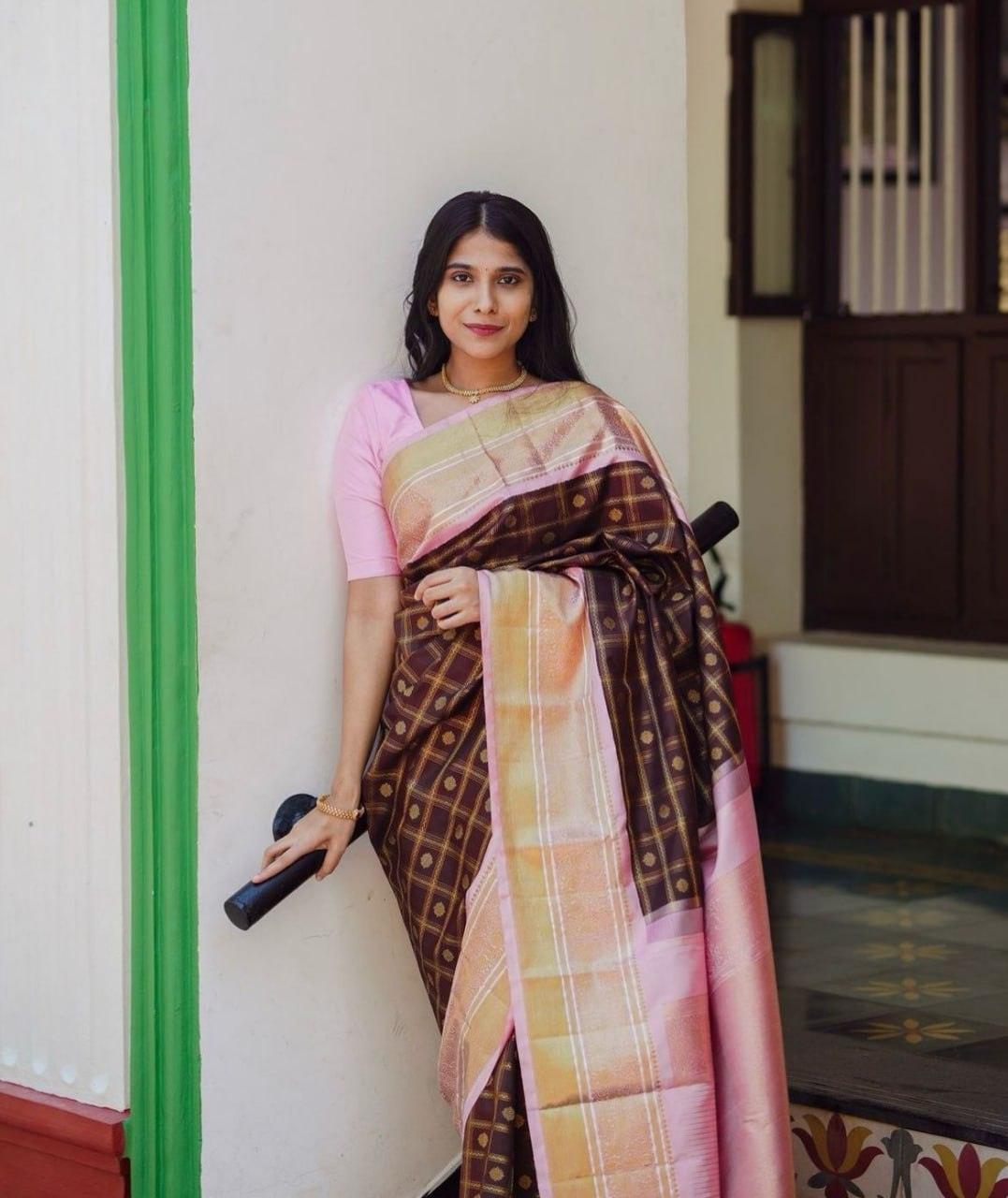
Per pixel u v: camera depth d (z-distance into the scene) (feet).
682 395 10.51
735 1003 8.05
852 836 16.42
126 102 8.05
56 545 8.54
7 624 8.81
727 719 8.23
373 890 9.17
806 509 17.98
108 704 8.41
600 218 9.93
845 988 11.67
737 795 8.18
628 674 8.22
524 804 8.09
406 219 9.03
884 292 17.57
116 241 8.18
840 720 16.83
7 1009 9.04
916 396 17.43
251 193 8.32
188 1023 8.41
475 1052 8.16
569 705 8.18
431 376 8.83
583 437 8.49
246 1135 8.69
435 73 9.07
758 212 17.19
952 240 17.19
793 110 17.30
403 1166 9.47
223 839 8.44
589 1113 7.93
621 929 8.06
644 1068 7.95
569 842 8.07
